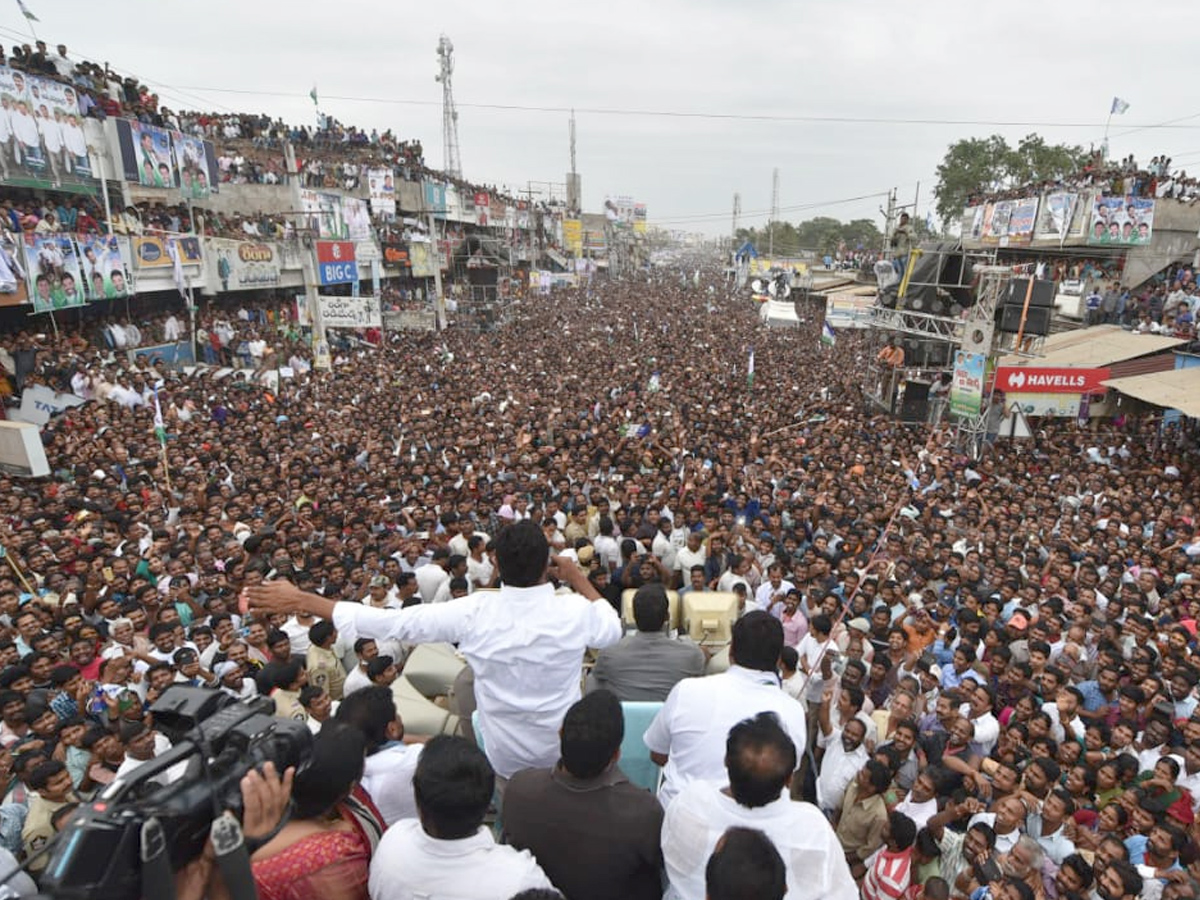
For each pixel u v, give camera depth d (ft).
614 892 9.05
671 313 186.19
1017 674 24.93
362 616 10.47
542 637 10.53
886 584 30.17
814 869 8.73
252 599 10.44
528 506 39.32
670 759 10.96
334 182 136.46
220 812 6.16
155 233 81.05
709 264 575.79
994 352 65.05
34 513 37.22
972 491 47.47
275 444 54.90
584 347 122.21
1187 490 51.90
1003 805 17.67
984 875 16.80
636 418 69.21
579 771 9.14
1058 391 64.75
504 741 10.78
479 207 201.36
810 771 17.72
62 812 17.52
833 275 195.31
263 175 116.26
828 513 40.06
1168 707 23.81
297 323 105.40
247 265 96.02
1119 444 65.46
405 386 83.51
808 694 22.08
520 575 10.65
